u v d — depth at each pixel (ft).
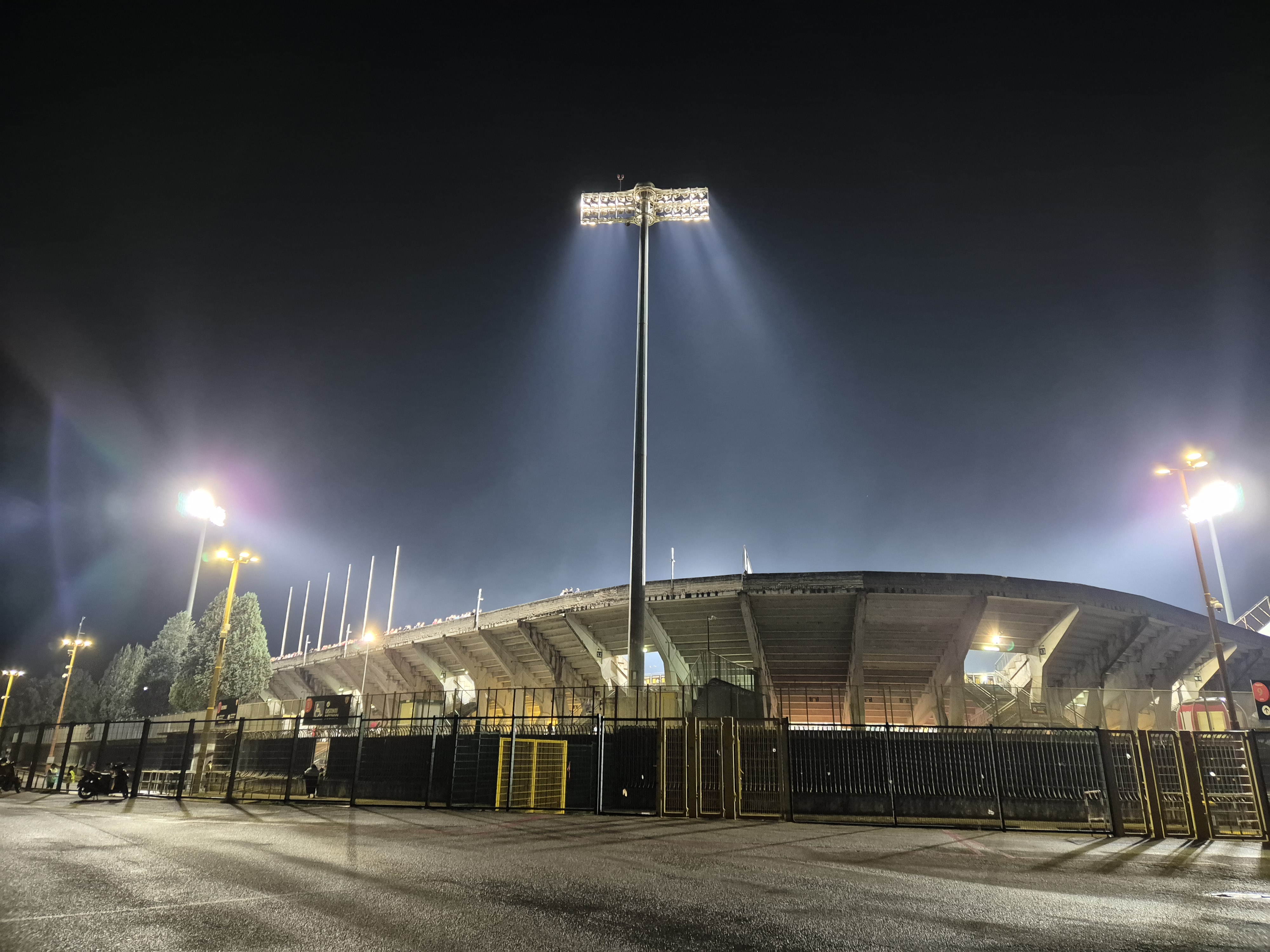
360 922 24.81
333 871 34.83
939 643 141.49
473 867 36.58
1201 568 96.89
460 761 74.18
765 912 27.53
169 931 23.59
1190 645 156.04
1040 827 62.59
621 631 156.66
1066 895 32.14
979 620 132.77
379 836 49.47
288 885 31.45
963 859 43.19
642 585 106.11
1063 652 150.41
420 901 28.37
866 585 128.26
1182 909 29.43
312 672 253.24
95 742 127.95
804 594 130.41
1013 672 163.43
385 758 80.07
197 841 46.16
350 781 81.92
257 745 99.96
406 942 22.49
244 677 180.34
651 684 149.79
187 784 97.30
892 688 151.33
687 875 35.42
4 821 58.65
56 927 23.98
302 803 77.97
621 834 52.60
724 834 53.62
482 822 59.57
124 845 43.93
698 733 68.39
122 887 30.73
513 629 171.94
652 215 131.64
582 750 75.66
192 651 184.34
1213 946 23.72
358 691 241.96
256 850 41.88
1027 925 26.22
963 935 24.64
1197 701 115.75
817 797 66.90
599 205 133.18
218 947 21.79
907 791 66.95
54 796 93.45
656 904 28.60
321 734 105.70
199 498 115.34
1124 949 23.16
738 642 147.84
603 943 22.71
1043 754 66.69
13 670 236.22
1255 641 158.20
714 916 26.66
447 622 191.52
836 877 35.70
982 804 65.51
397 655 213.25
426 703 128.77
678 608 141.08
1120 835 57.52
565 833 52.60
